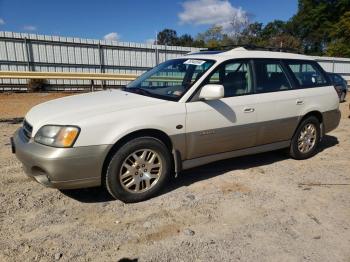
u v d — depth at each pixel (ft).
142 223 10.52
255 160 17.10
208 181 14.10
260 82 14.99
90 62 59.00
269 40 153.17
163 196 12.53
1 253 8.78
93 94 14.49
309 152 17.43
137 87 14.70
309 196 12.73
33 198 12.06
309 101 16.72
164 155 12.25
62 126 10.66
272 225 10.53
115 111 11.44
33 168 10.87
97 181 11.17
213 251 9.11
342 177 14.84
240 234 9.98
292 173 15.25
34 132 11.11
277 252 9.11
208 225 10.48
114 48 60.85
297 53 17.95
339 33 169.58
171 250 9.12
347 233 10.14
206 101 13.03
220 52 14.89
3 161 15.93
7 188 12.85
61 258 8.66
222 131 13.52
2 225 10.16
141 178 11.94
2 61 51.90
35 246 9.15
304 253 9.10
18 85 52.34
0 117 27.89
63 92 53.67
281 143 16.26
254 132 14.67
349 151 19.26
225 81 13.85
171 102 12.44
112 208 11.48
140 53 63.46
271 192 13.05
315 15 189.47
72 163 10.50
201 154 13.34
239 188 13.39
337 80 45.29
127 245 9.32
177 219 10.82
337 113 18.48
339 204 12.09
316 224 10.64
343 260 8.82
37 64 54.54
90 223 10.46
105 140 10.89
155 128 11.76
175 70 14.61
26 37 52.90
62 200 12.00
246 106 14.15
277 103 15.29
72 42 56.80
